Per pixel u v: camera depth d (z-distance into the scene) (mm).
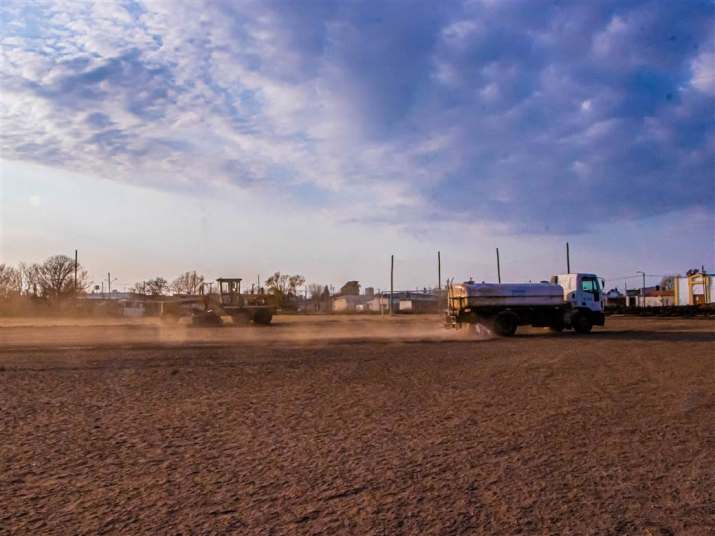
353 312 81750
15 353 23438
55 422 10797
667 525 5770
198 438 9508
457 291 33344
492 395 13445
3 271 87125
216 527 5766
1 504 6465
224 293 45625
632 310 59906
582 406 12008
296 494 6742
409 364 19578
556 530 5652
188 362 20266
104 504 6449
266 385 15148
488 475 7418
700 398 12914
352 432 9852
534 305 33031
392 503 6422
